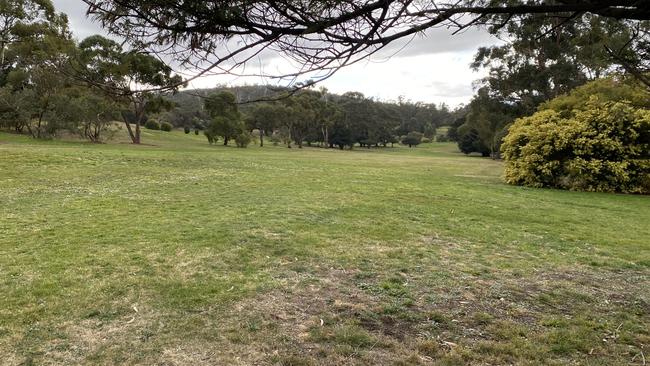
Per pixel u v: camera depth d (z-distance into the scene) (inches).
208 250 242.2
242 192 466.9
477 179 744.3
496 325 156.6
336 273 211.5
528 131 642.8
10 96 1288.1
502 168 1093.1
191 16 78.1
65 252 233.0
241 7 77.6
